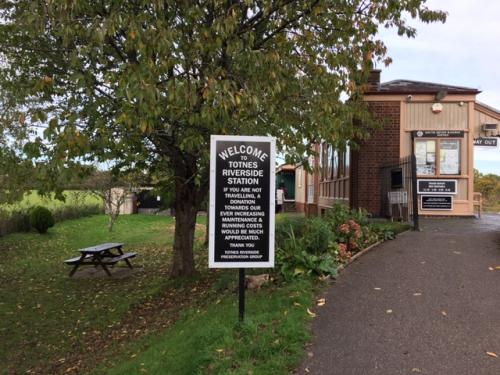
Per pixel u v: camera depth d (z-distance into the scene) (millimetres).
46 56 7961
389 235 9070
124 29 6336
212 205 5027
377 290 6102
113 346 7074
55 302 9719
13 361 7031
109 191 20812
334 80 7473
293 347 4484
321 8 7570
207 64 6621
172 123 6840
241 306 5133
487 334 4812
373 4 8133
